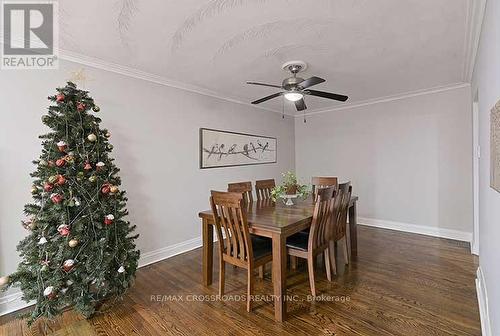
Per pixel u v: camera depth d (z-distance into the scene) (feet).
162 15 6.62
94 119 7.63
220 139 13.82
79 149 7.23
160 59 9.24
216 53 8.83
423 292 8.01
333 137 17.16
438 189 13.39
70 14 6.50
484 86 6.56
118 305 7.71
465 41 8.02
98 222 7.32
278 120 17.74
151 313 7.30
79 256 6.97
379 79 11.64
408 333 6.23
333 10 6.49
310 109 17.48
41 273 6.50
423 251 11.40
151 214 10.90
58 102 7.09
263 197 12.41
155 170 11.04
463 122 12.61
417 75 11.14
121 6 6.22
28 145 7.89
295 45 8.34
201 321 6.91
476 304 7.30
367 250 11.66
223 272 8.13
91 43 7.99
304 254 8.14
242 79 11.39
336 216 9.37
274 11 6.53
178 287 8.75
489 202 5.94
